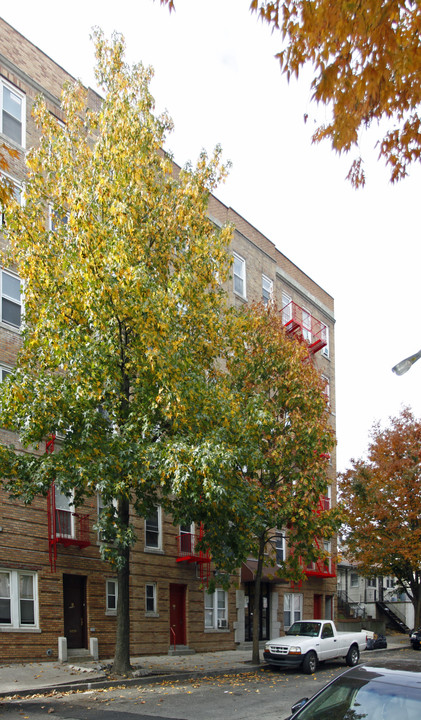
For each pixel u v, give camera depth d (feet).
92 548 68.33
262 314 74.54
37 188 54.90
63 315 50.55
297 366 69.51
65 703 42.37
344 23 22.08
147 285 49.73
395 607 149.07
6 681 49.90
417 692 17.61
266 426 62.90
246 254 105.40
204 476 48.65
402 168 28.25
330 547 120.16
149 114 58.18
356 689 18.52
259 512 59.98
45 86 73.36
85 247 50.42
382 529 113.09
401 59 23.66
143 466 49.19
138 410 51.80
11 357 63.72
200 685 51.65
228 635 88.43
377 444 117.29
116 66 58.90
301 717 18.48
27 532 61.62
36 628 60.70
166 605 77.87
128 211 53.16
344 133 25.80
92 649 63.82
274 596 100.48
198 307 57.98
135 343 51.65
